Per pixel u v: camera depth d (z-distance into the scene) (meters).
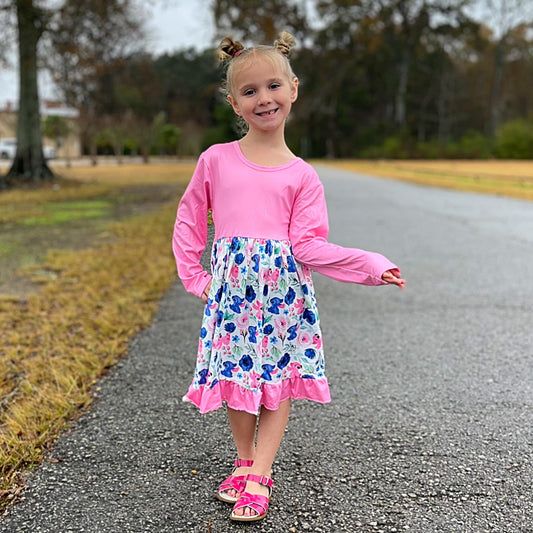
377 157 54.09
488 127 61.19
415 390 3.08
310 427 2.67
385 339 3.92
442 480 2.25
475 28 53.31
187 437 2.56
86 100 28.28
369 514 2.04
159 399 2.95
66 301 4.73
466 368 3.39
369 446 2.50
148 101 57.66
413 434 2.61
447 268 6.22
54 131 35.03
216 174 2.05
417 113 59.19
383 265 1.87
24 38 17.16
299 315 2.05
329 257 1.95
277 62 1.99
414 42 54.28
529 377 3.26
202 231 2.14
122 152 52.34
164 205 12.88
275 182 2.00
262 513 2.01
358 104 57.91
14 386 3.06
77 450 2.44
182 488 2.19
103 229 9.05
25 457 2.36
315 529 1.96
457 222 10.14
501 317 4.43
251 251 1.99
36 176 18.55
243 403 2.01
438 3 52.41
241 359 2.02
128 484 2.21
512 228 9.34
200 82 65.62
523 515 2.03
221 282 2.01
